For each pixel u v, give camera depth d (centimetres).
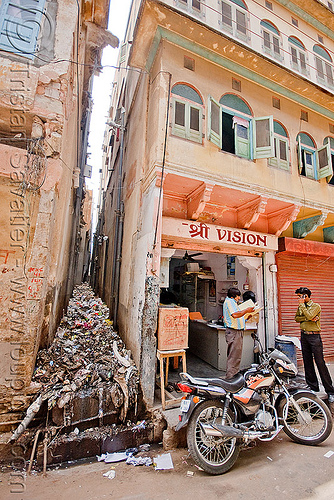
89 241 2384
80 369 375
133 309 491
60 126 365
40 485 255
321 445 331
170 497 241
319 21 727
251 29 605
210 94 507
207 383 297
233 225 602
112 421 339
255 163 542
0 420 296
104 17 589
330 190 644
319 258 691
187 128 479
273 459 303
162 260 503
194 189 506
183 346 405
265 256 621
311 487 254
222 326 580
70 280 811
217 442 282
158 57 494
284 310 623
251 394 314
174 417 347
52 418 308
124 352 475
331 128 703
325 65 742
